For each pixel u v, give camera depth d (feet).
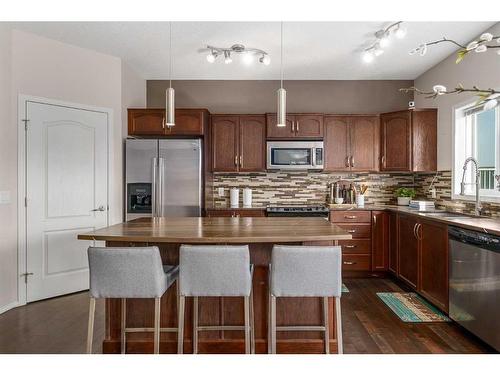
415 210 12.92
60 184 11.76
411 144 13.98
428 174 14.62
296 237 6.86
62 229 11.81
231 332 7.82
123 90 13.60
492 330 7.49
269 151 14.65
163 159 13.51
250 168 14.90
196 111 14.01
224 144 14.88
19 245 10.85
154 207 13.41
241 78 15.71
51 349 7.97
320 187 16.01
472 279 8.21
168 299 7.85
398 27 10.21
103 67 12.86
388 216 14.10
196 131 14.01
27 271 11.02
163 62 13.74
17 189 10.82
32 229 11.14
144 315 7.84
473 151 12.06
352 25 10.49
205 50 12.51
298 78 15.71
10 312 10.27
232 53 12.76
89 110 12.46
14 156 10.77
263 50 12.42
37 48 11.27
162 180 13.44
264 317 7.84
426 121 13.97
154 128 14.02
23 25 10.59
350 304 10.94
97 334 8.78
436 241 10.09
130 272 6.50
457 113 12.45
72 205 12.03
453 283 9.09
